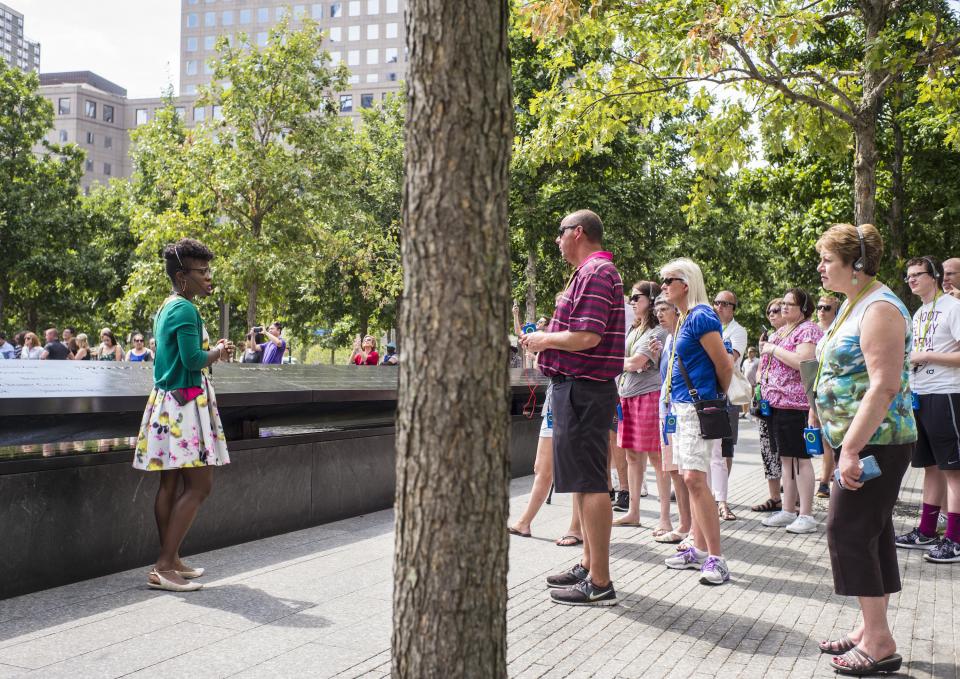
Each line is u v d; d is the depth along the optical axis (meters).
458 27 2.04
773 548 6.16
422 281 2.05
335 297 36.09
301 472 6.59
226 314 29.30
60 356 17.59
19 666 3.46
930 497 6.31
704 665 3.66
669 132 27.95
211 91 25.97
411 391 2.06
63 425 5.06
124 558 5.14
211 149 25.69
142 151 33.25
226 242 25.88
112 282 35.09
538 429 10.41
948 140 11.93
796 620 4.34
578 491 4.55
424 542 2.03
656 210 28.28
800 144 11.48
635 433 6.71
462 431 2.03
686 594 4.84
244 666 3.51
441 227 2.04
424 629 2.03
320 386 7.20
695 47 9.12
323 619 4.18
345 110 108.25
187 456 4.58
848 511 3.58
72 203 35.91
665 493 6.49
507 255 2.12
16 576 4.51
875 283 3.71
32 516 4.59
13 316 38.09
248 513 6.08
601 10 10.12
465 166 2.04
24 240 33.44
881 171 20.88
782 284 29.95
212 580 4.93
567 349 4.46
